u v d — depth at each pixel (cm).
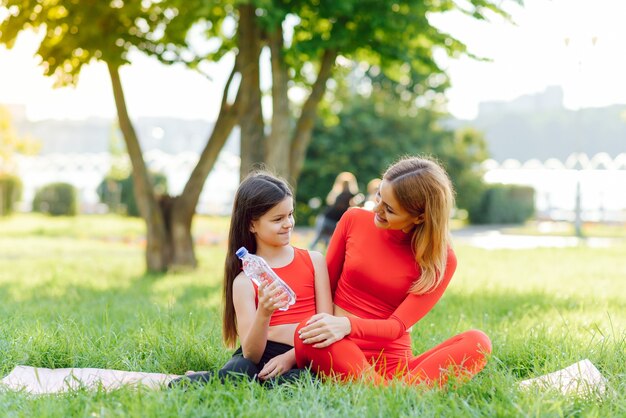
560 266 1314
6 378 418
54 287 981
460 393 365
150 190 1276
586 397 367
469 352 392
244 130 1216
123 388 362
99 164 4209
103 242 2209
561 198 3947
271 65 1156
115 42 1109
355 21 1141
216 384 363
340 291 422
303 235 2620
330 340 374
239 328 398
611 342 484
